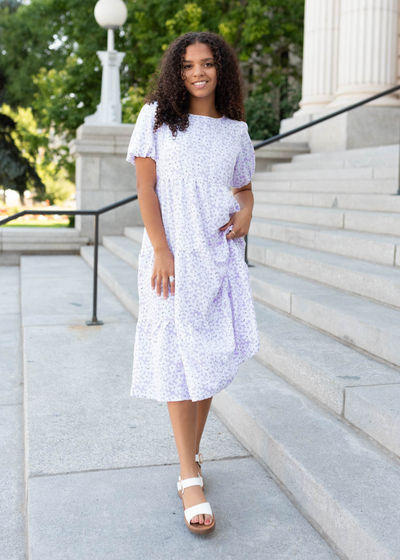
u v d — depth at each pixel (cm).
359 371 284
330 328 343
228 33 1405
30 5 1591
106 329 483
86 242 911
